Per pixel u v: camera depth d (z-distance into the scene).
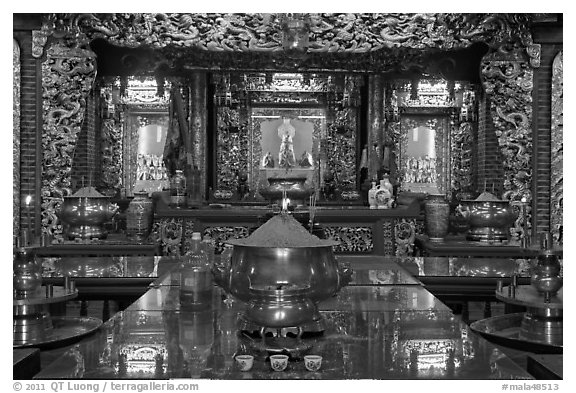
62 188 10.59
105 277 5.54
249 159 14.35
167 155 11.31
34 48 10.45
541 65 10.72
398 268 6.14
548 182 10.73
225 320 3.96
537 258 4.11
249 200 14.24
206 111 13.98
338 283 3.63
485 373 2.94
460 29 10.72
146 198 9.42
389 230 9.11
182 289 4.29
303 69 13.39
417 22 10.72
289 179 7.25
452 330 3.71
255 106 14.36
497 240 8.69
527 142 10.72
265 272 3.46
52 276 5.55
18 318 3.92
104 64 12.80
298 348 3.15
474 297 5.74
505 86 10.75
